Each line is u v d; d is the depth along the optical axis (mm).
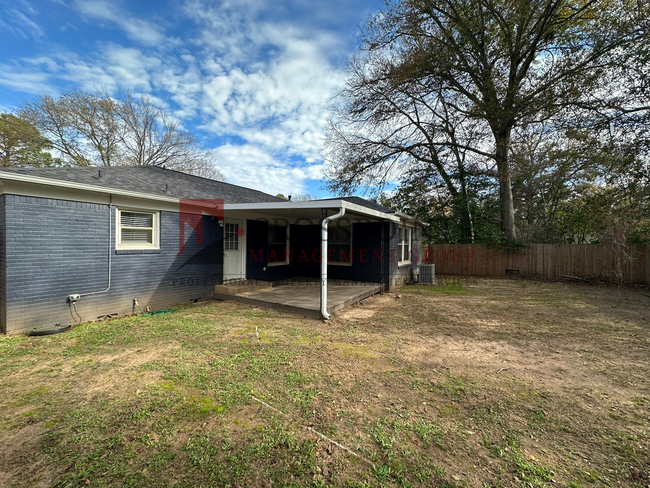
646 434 2400
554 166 15422
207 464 2041
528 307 7273
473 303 7777
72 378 3314
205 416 2604
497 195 15922
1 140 18797
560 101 11055
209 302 7676
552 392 3082
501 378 3402
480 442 2299
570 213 15375
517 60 12484
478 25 12547
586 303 7727
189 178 9922
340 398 2930
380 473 1978
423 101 15781
